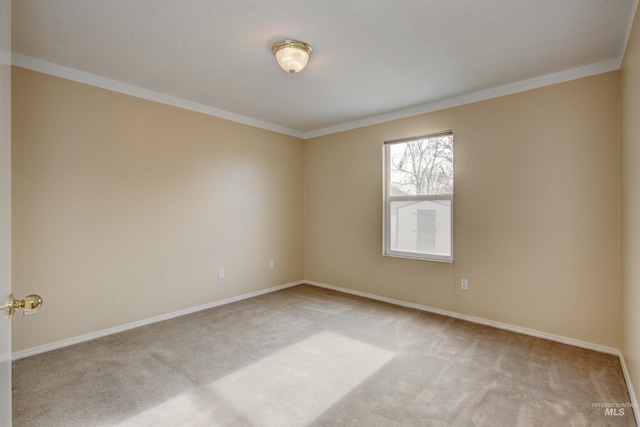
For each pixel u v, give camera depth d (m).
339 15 1.98
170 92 3.25
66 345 2.69
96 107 2.86
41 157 2.58
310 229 4.88
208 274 3.74
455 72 2.77
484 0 1.84
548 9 1.92
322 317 3.40
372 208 4.12
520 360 2.46
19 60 2.47
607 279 2.58
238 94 3.30
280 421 1.77
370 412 1.85
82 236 2.80
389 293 3.96
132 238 3.11
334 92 3.23
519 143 2.98
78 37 2.23
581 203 2.69
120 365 2.38
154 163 3.26
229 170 3.93
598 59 2.55
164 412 1.85
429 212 3.67
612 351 2.55
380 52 2.42
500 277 3.11
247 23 2.06
